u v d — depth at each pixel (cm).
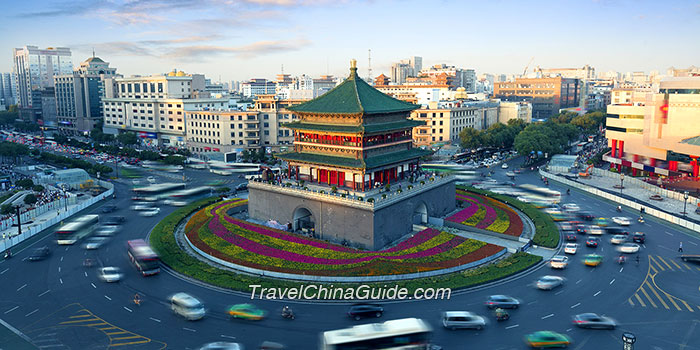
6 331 6366
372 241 9312
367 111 9988
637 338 6056
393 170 11200
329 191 10306
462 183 16288
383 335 5303
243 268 8481
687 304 7012
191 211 12556
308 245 9388
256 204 11588
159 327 6438
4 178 15975
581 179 16788
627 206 13062
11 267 8650
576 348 5825
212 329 6366
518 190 15188
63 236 9938
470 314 6450
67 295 7469
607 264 8644
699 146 14338
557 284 7719
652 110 15838
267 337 6128
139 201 13950
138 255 8650
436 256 8812
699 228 10500
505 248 9350
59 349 5900
